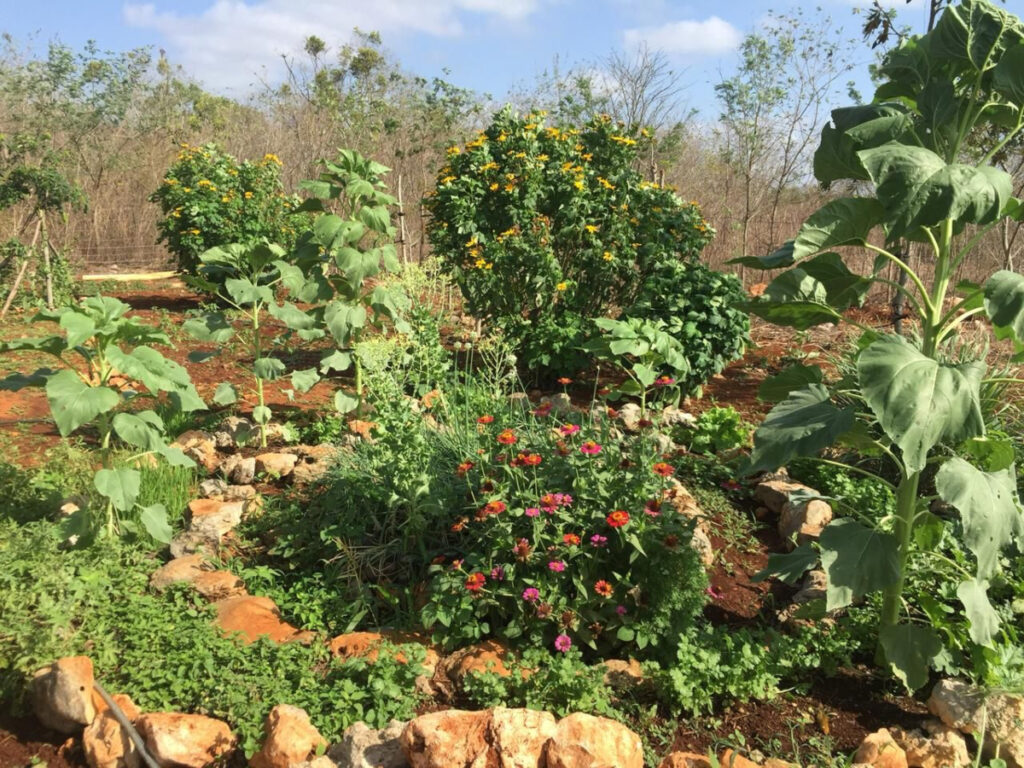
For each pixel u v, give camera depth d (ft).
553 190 26.84
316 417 21.29
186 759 9.45
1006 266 31.22
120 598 12.26
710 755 8.98
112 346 12.79
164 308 39.37
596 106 46.26
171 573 12.92
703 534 14.79
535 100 53.67
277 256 19.80
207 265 20.85
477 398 19.26
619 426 20.42
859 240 10.63
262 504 15.75
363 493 14.51
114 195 59.36
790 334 30.53
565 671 10.44
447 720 9.12
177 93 80.79
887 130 10.30
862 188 40.27
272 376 19.01
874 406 9.22
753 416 22.40
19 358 27.84
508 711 9.15
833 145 11.02
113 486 12.56
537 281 25.30
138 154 63.05
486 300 26.43
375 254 20.58
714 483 18.39
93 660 10.89
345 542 14.01
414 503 13.69
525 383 25.25
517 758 8.76
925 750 9.73
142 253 56.54
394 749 9.31
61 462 16.24
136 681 10.55
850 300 11.59
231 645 11.07
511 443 13.16
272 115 69.92
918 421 9.05
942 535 11.34
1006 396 20.06
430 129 54.70
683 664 10.81
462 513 14.21
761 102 43.09
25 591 11.16
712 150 54.90
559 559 11.71
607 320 20.81
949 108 10.30
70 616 11.14
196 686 10.42
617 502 12.25
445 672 11.00
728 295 23.12
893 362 9.38
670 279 23.71
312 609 12.61
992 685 10.30
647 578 11.92
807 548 11.65
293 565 13.89
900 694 11.14
